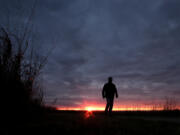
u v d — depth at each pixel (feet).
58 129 8.84
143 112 28.84
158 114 26.55
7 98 10.47
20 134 7.50
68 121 12.19
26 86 12.17
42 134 7.71
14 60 11.60
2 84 10.53
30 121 11.23
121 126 10.94
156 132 9.31
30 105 12.26
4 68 11.05
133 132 9.21
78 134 8.12
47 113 15.76
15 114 10.66
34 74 12.92
